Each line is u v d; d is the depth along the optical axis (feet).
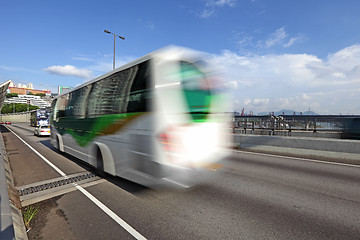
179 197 14.25
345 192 14.88
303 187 15.98
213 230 10.04
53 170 23.27
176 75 13.79
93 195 14.99
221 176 18.83
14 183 18.65
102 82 19.69
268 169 21.40
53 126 38.81
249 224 10.56
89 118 22.18
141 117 14.26
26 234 10.04
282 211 11.97
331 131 39.55
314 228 10.10
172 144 13.09
